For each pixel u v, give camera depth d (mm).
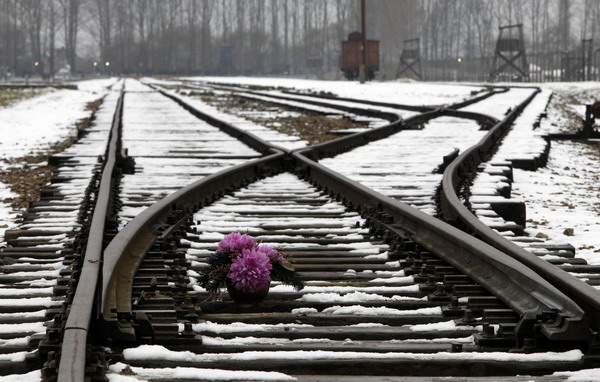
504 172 41750
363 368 14367
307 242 25219
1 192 39312
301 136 66688
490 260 18328
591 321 15680
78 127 81062
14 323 16750
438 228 21672
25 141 66375
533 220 33188
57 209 29797
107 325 14625
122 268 18938
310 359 14531
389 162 45469
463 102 103812
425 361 14375
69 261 21625
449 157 41906
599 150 67000
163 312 16297
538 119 80312
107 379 12883
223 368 14305
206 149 52906
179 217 25688
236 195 34250
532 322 15219
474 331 16234
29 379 12812
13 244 24828
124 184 36625
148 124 75438
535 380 13633
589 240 28797
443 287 18703
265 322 17125
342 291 19250
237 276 17922
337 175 33656
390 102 111812
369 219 27062
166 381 13336
